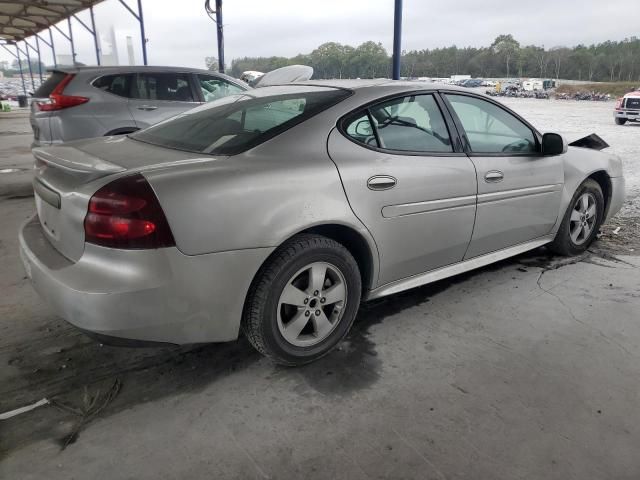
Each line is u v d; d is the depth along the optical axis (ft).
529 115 63.77
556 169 11.19
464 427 6.42
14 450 5.97
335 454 5.96
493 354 8.14
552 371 7.67
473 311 9.66
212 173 6.46
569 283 10.98
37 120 17.76
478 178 9.37
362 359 8.01
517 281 11.09
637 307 9.81
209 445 6.09
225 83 21.34
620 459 5.89
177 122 9.03
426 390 7.20
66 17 77.51
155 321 6.18
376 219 7.89
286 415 6.66
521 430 6.37
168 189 6.07
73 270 6.23
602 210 13.01
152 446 6.07
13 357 7.99
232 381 7.42
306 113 7.80
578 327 9.04
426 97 9.08
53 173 7.15
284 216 6.83
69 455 5.90
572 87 185.78
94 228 5.97
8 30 99.30
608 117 62.59
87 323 6.02
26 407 6.78
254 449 6.03
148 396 7.06
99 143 8.64
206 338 6.72
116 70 18.63
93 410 6.73
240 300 6.76
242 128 7.82
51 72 18.89
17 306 9.74
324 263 7.52
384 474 5.66
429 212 8.67
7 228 15.02
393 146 8.33
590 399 7.00
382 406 6.84
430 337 8.68
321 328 7.79
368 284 8.43
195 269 6.26
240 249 6.53
